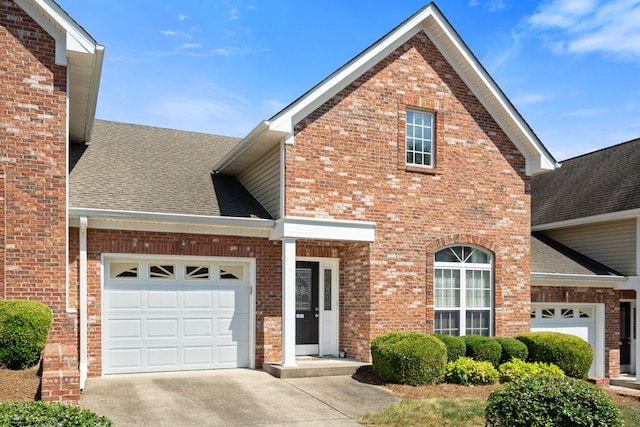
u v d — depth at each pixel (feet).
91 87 38.60
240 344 43.14
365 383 38.29
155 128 59.41
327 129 43.37
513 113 50.24
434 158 47.91
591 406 22.91
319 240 44.86
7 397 25.79
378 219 44.78
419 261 46.09
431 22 47.78
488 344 43.04
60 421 17.54
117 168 47.09
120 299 39.78
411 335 40.40
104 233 38.99
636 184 58.65
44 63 33.99
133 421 28.04
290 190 41.70
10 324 29.19
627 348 62.08
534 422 22.53
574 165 73.15
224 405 31.78
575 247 64.28
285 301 40.86
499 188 50.37
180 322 41.37
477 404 33.35
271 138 42.34
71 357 27.91
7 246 32.78
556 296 56.49
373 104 45.32
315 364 41.50
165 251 40.57
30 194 33.37
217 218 40.65
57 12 33.55
